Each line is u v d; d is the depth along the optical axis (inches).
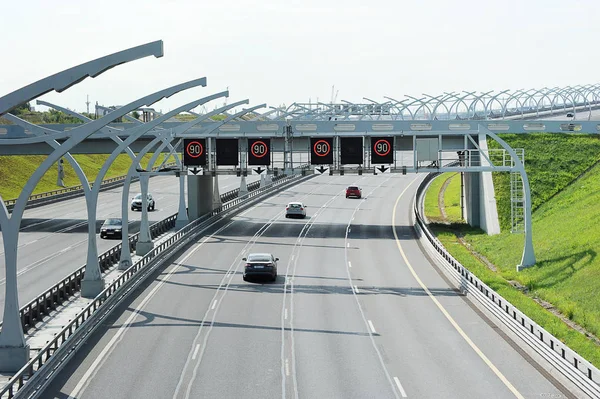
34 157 5251.0
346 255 2342.5
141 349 1290.6
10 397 935.7
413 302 1668.3
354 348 1291.8
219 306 1631.4
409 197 4126.5
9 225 1130.0
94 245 1731.1
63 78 1101.1
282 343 1325.0
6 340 1133.7
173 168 2583.7
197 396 1042.7
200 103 1908.2
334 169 2539.4
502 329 1421.0
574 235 2124.8
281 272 2059.5
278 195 4343.0
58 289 1638.8
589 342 1320.1
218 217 3245.6
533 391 1055.6
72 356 1239.5
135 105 1556.3
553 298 1678.2
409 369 1167.0
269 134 2613.2
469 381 1104.8
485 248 2413.9
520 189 2780.5
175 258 2283.5
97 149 3307.1
